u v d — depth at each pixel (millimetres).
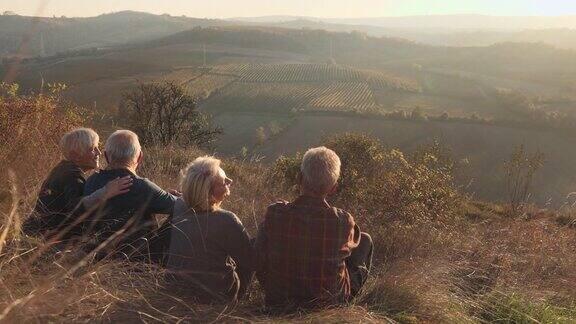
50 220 3348
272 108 85062
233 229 3123
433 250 4711
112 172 3506
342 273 3154
